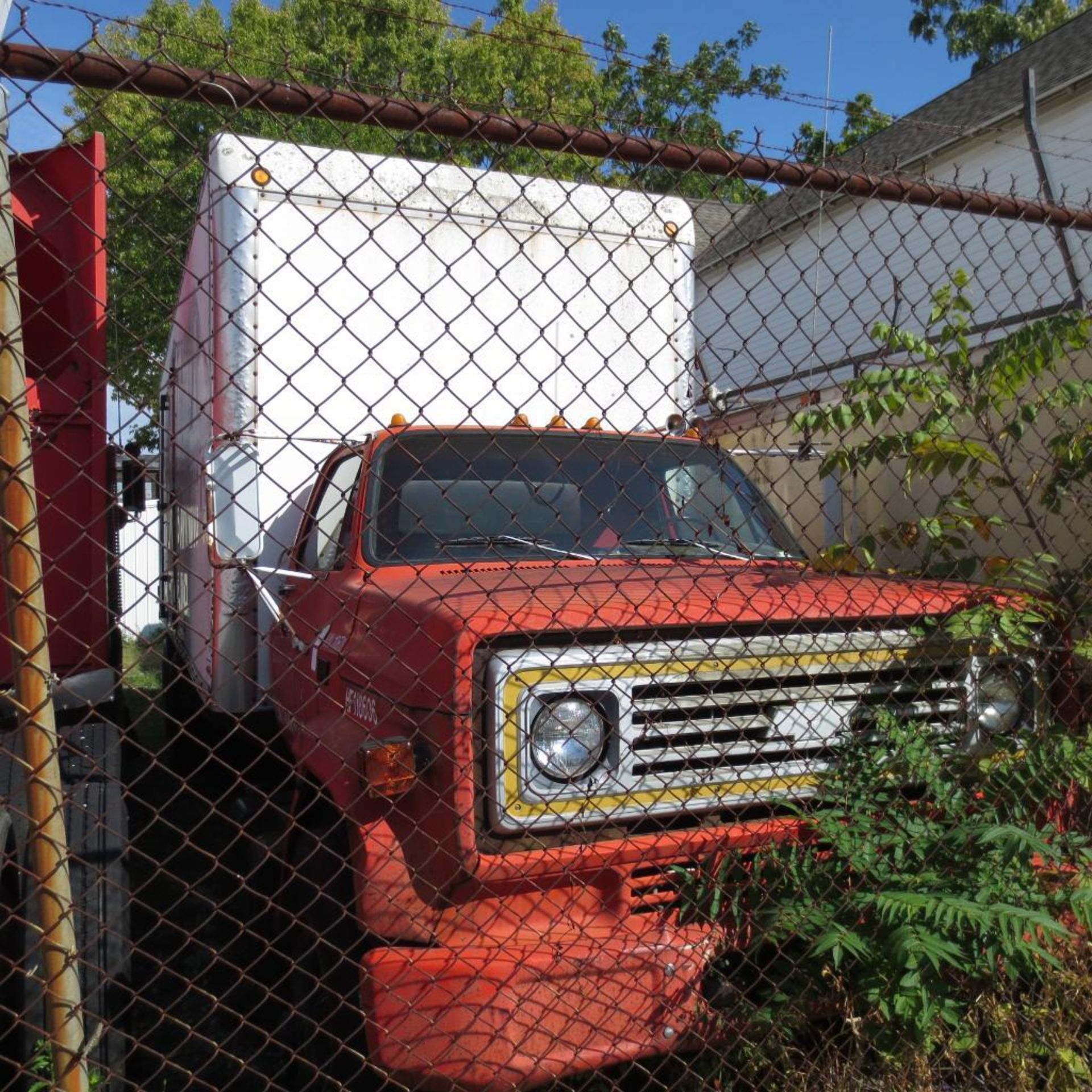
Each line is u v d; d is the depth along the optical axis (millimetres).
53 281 3480
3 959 2590
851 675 3045
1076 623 3396
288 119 2574
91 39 2109
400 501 3764
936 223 13234
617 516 3898
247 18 17000
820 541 6055
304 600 4086
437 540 3682
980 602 3154
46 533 3605
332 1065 2881
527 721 2668
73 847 3062
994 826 2908
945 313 3613
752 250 3291
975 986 3000
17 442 2008
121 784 3295
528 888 2711
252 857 4027
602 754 2744
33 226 3387
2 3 1893
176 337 5875
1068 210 3562
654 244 5570
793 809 2896
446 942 2627
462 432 3979
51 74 2096
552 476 3918
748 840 2895
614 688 2750
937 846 2979
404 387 5141
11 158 3404
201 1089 3307
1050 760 3053
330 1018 2648
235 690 4652
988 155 13836
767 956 2980
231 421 4715
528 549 3709
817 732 3000
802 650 2947
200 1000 3922
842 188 3109
